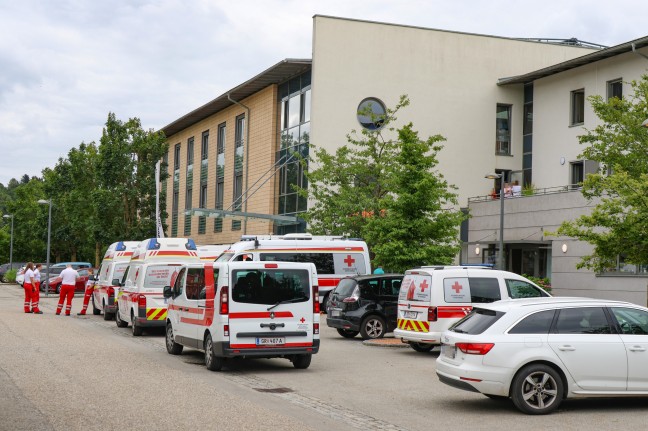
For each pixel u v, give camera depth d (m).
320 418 9.95
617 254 18.33
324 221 30.41
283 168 40.34
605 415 10.37
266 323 14.55
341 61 37.00
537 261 32.03
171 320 17.27
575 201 28.72
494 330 10.59
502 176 25.77
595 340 10.61
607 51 31.52
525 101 39.28
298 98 39.03
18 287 60.06
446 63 38.53
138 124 47.62
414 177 24.72
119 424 9.16
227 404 10.75
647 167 19.97
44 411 9.90
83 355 16.39
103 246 49.84
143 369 14.46
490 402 11.37
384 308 20.78
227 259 24.92
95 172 48.25
